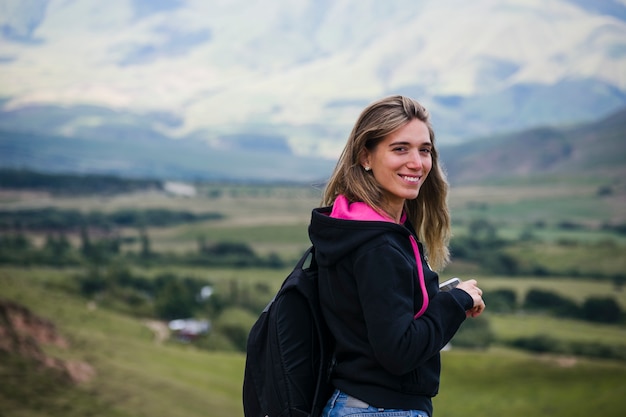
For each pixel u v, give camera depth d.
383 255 2.78
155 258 167.88
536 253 167.50
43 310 81.69
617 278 142.12
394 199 3.16
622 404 60.94
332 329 2.94
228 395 60.09
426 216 3.45
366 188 3.02
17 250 152.62
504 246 177.25
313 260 3.13
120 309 105.38
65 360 60.31
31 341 63.62
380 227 2.82
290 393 2.92
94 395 52.97
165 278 130.88
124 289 117.62
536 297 122.94
